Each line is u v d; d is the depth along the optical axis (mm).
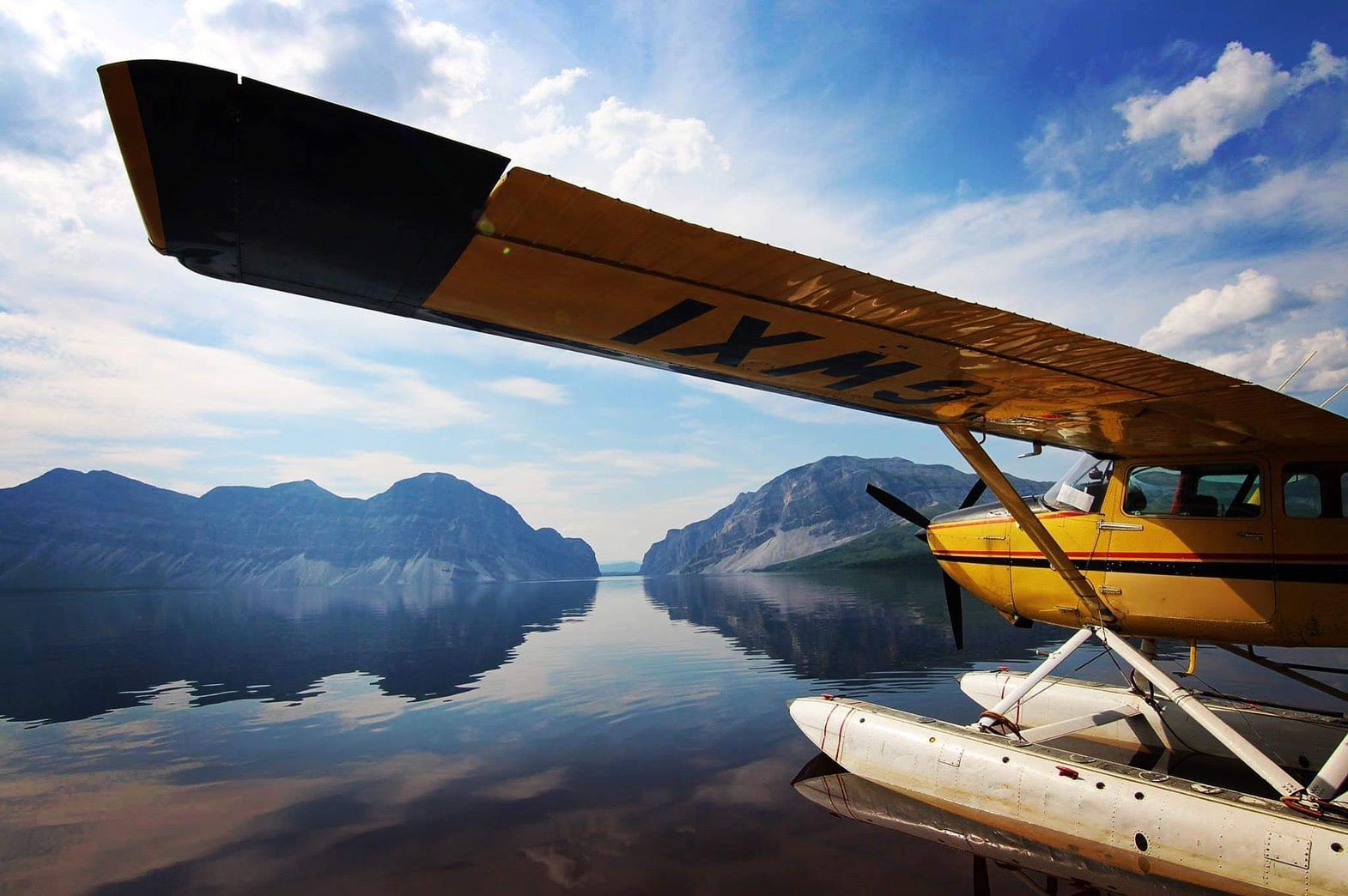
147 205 2291
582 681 12734
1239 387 4129
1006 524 6852
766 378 4566
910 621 23578
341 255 2695
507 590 99000
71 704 11828
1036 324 3365
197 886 4426
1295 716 6246
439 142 2012
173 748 8328
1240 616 5348
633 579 155375
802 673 12797
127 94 1809
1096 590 6035
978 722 6039
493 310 3293
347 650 20250
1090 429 5469
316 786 6605
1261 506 5340
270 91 1810
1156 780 4801
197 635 27438
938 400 4906
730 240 2594
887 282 2951
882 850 4785
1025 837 5023
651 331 3611
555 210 2385
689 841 4988
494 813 5707
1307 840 4047
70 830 5531
